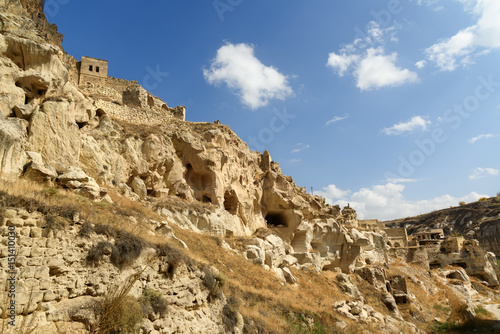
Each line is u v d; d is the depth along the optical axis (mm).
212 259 26469
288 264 39344
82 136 26500
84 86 49406
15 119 19688
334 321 27172
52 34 36969
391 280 46750
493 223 125625
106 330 10133
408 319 40094
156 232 21109
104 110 33656
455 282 58750
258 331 19281
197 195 36969
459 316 43156
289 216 46188
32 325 9117
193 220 31984
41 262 10039
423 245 76688
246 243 34844
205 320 15492
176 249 15820
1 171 15078
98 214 14000
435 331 37469
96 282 11422
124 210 21156
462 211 151625
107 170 27609
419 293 48906
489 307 52219
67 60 52250
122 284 12211
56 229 10734
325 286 37531
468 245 75188
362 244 51031
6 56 21281
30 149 20531
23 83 21938
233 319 17562
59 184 18516
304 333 22750
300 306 26484
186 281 15375
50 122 21938
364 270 46719
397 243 74750
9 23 22156
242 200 41656
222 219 35250
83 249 11414
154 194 32625
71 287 10656
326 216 50031
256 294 24469
